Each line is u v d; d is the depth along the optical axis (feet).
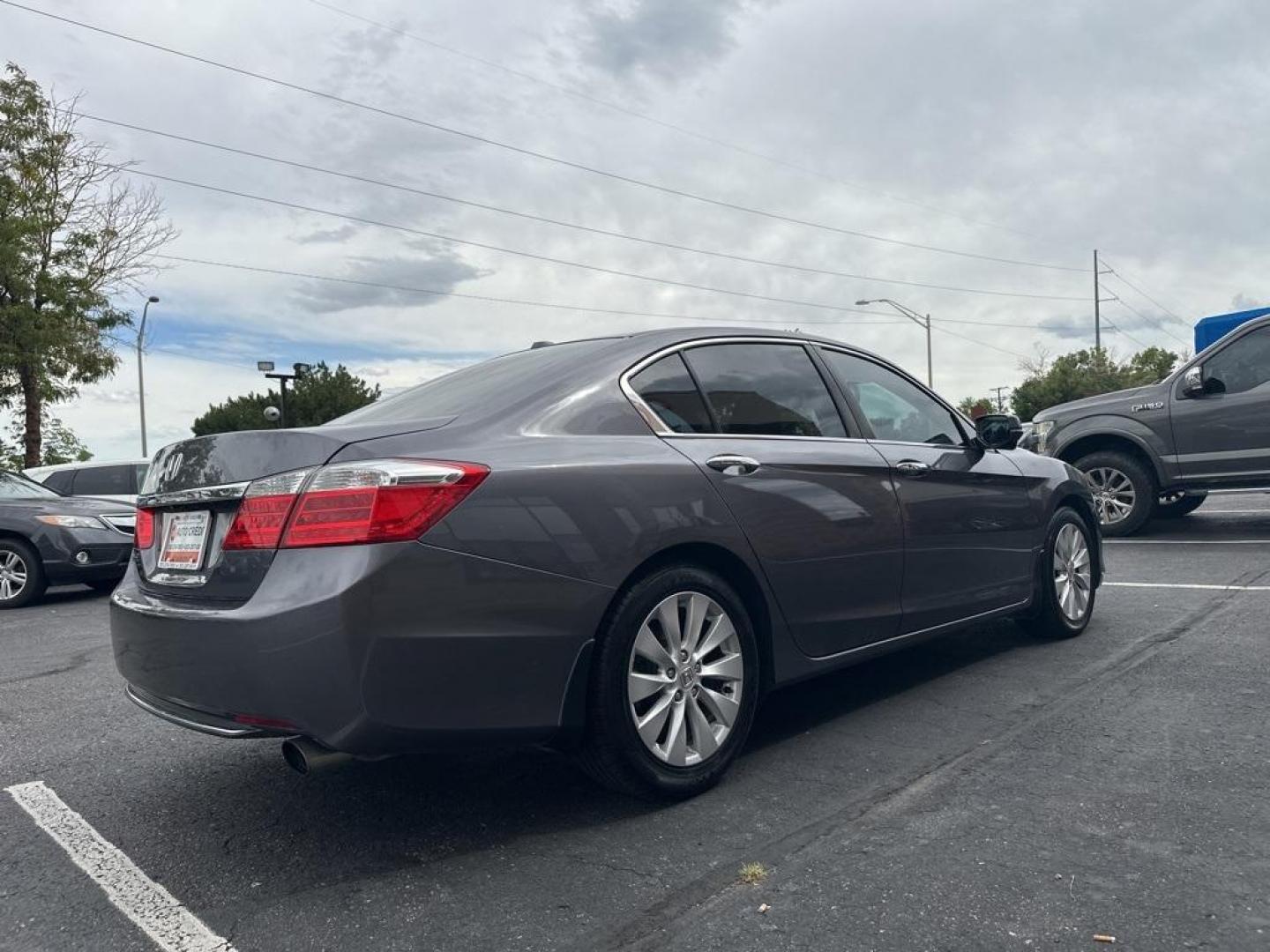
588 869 8.63
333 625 8.07
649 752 9.69
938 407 14.98
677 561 10.23
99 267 75.36
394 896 8.31
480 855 9.05
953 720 12.37
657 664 9.83
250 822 10.19
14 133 69.72
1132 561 24.93
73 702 15.80
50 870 9.18
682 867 8.57
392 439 8.93
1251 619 17.03
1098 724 11.86
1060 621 16.24
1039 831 8.87
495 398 10.12
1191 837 8.59
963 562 13.99
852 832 9.09
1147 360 191.52
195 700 8.93
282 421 88.69
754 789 10.35
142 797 11.10
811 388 12.68
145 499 10.34
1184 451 28.27
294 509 8.56
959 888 7.89
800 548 11.31
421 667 8.33
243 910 8.21
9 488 31.12
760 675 11.18
